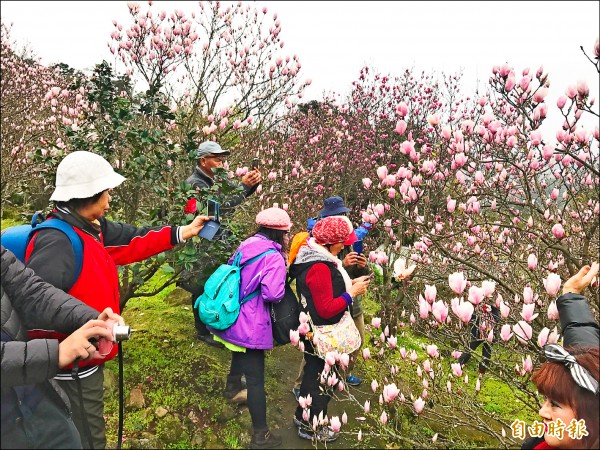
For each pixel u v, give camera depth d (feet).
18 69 25.88
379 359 10.21
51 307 4.46
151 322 12.40
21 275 4.46
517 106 8.00
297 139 22.82
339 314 7.89
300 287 8.05
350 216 22.40
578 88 6.73
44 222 5.49
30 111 23.67
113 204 10.94
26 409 4.09
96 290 5.55
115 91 10.84
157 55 13.62
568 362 4.03
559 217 8.97
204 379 10.01
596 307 7.73
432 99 25.93
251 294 7.93
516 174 10.86
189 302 13.88
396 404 8.43
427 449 7.39
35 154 10.21
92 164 5.62
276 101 16.14
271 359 11.80
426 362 7.70
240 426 8.90
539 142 7.53
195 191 9.16
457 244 10.64
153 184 10.21
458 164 8.05
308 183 19.53
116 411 8.83
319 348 7.89
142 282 9.82
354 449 8.56
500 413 10.51
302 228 18.04
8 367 3.67
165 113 11.08
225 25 14.67
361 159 23.99
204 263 9.59
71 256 5.28
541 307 8.64
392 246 11.59
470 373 13.04
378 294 12.42
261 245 8.10
